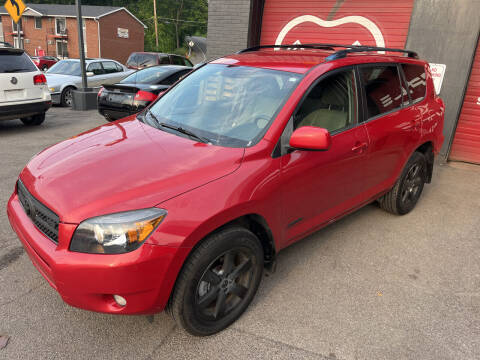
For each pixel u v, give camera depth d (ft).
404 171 13.50
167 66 29.89
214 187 7.44
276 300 9.55
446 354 8.11
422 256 11.99
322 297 9.75
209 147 8.51
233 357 7.77
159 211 6.81
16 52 25.14
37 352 7.63
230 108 9.64
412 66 13.52
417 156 13.83
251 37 28.32
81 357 7.58
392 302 9.70
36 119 28.27
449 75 21.65
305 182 9.25
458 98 21.58
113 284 6.61
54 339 7.97
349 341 8.33
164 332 8.34
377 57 11.97
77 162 8.14
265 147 8.46
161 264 6.76
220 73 10.89
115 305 7.04
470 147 22.38
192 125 9.52
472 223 14.52
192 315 7.64
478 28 20.36
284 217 9.05
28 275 10.03
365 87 11.12
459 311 9.48
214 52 29.30
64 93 39.73
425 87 14.17
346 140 10.27
